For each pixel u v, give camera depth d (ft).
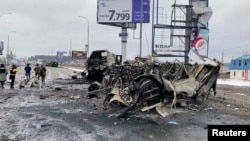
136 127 34.27
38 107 48.16
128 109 41.96
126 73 53.21
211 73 51.60
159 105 43.09
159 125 35.50
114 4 126.93
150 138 29.55
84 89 80.33
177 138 29.68
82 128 33.42
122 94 45.91
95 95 60.23
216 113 44.16
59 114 41.96
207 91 51.57
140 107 43.42
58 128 33.24
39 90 76.48
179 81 50.06
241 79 149.18
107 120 38.09
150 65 58.90
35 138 28.96
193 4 110.73
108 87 56.49
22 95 64.75
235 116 42.09
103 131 32.12
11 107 47.91
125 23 129.18
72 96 62.23
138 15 126.11
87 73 108.68
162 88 43.34
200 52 109.09
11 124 35.09
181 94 48.01
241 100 60.34
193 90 49.08
